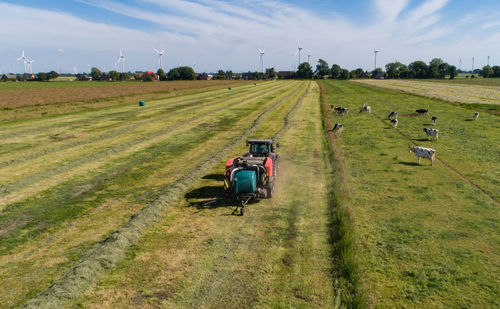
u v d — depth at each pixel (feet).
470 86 314.96
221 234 31.48
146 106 140.26
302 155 61.82
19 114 110.11
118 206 38.06
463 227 32.19
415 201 38.88
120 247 28.78
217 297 22.35
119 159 58.80
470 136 76.84
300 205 38.50
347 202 38.60
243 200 39.40
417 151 54.85
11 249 28.71
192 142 72.90
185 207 38.11
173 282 24.08
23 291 23.11
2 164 55.01
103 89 262.26
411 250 28.07
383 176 48.49
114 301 22.04
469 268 25.41
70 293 22.62
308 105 147.23
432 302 21.67
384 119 104.68
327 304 21.61
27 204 38.58
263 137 77.15
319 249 28.60
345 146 68.69
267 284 23.73
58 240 30.32
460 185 44.04
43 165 54.75
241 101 163.12
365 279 24.06
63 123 95.66
